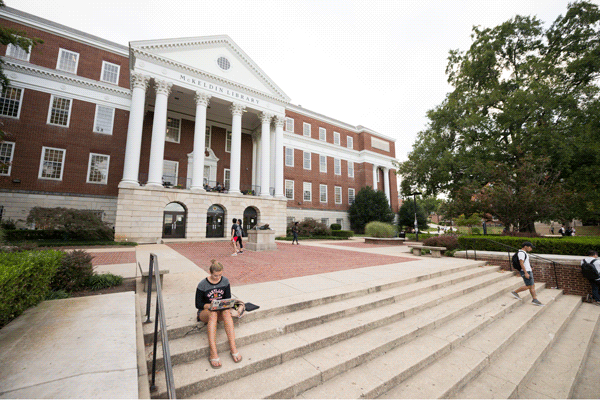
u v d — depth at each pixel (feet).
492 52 65.46
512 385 11.67
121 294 16.93
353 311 15.83
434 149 71.36
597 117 52.06
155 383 9.04
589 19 57.88
